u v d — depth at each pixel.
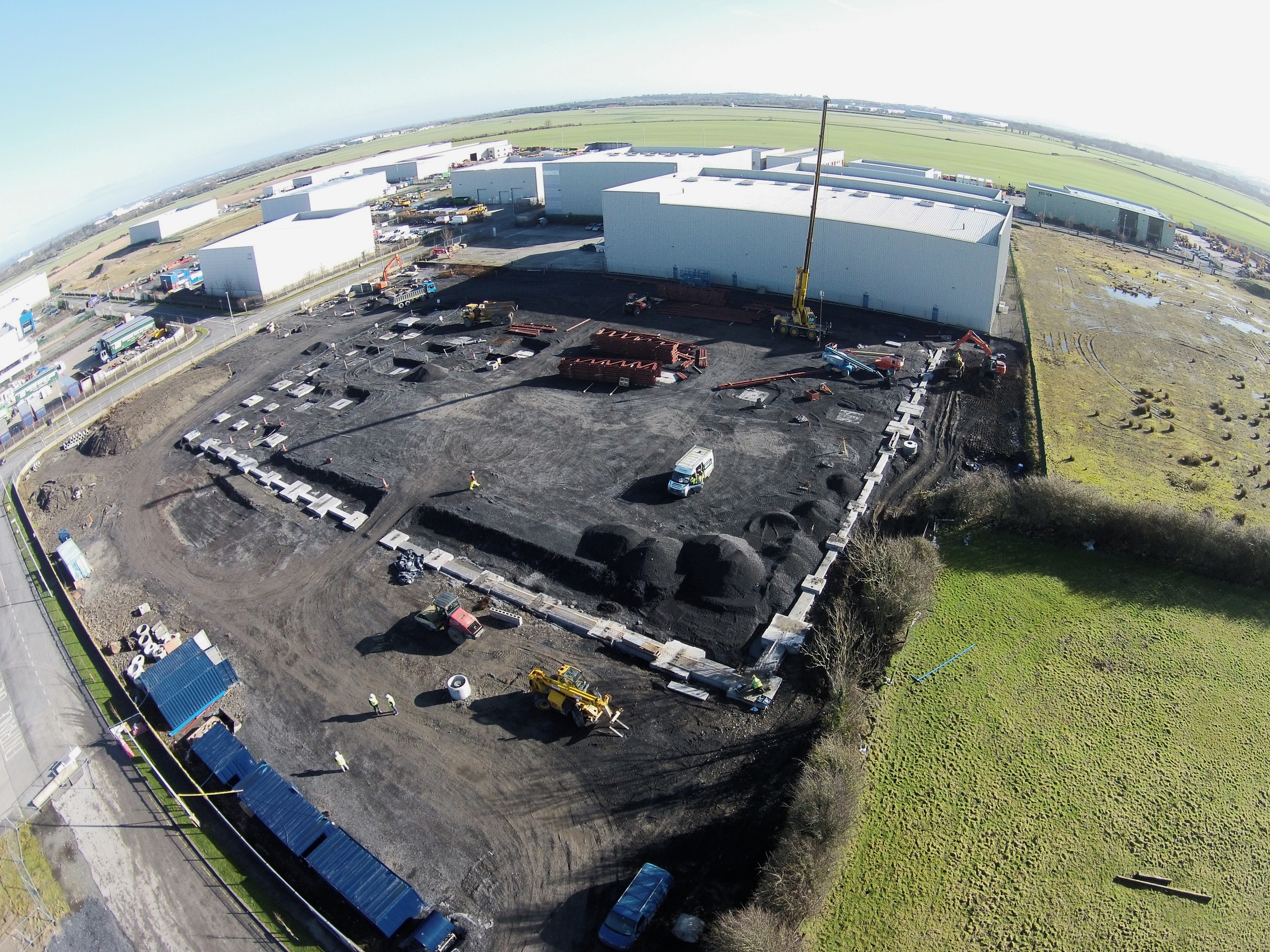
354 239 89.81
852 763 23.73
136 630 33.69
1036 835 23.08
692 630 30.98
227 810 25.09
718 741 26.17
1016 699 27.98
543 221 104.06
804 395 49.84
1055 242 88.62
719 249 70.44
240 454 47.62
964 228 61.00
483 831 23.55
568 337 61.69
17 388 58.84
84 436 52.62
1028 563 35.06
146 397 56.00
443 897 21.67
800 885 19.86
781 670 28.94
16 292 89.50
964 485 37.91
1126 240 92.88
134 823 24.75
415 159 163.00
